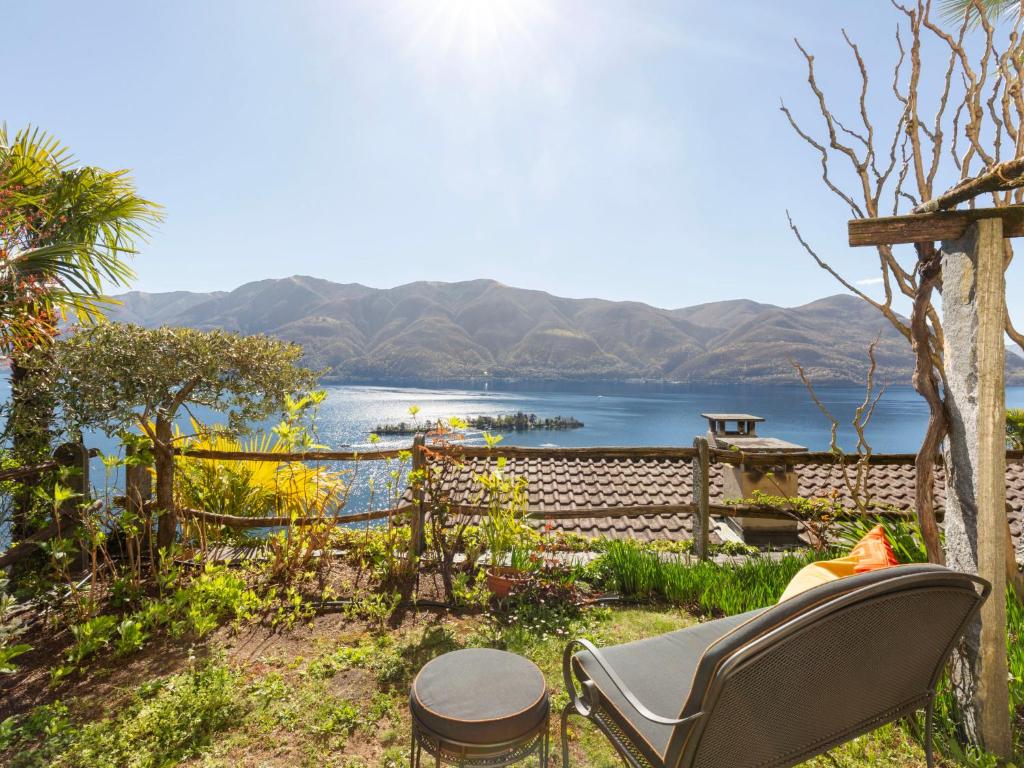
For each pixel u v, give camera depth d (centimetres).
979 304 221
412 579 428
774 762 155
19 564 405
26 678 292
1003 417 219
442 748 178
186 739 243
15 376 429
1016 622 284
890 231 236
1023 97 275
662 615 371
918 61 309
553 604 380
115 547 470
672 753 143
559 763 231
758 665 138
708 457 484
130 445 431
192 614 343
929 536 274
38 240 418
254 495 579
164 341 422
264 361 461
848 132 331
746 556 479
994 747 220
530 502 990
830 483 954
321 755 235
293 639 338
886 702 172
